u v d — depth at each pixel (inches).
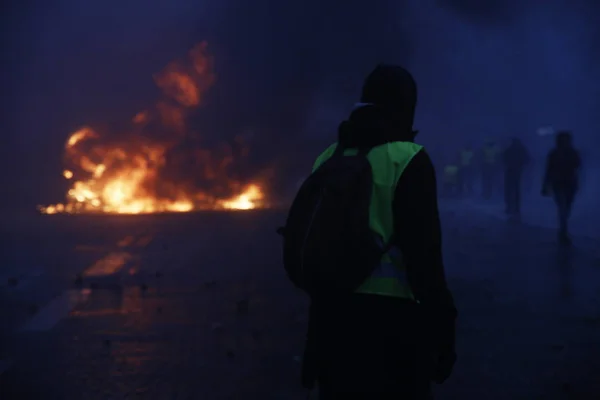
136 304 456.8
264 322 402.3
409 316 142.3
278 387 290.7
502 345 349.1
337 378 143.0
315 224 141.4
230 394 282.5
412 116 153.3
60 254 704.4
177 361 328.2
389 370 141.8
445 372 144.8
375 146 145.4
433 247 138.9
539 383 291.4
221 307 444.1
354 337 141.8
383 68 152.5
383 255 142.1
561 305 434.0
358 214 139.2
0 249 743.7
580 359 323.3
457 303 447.5
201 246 752.3
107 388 291.4
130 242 797.9
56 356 338.0
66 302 465.1
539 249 689.0
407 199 139.9
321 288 140.9
